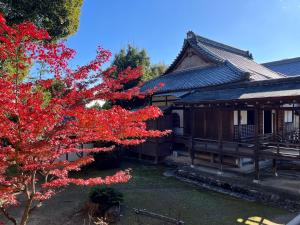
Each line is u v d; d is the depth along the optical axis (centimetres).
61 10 1346
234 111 1416
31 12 1232
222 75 1692
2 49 378
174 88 1822
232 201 1013
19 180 448
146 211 884
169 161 1652
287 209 916
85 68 444
